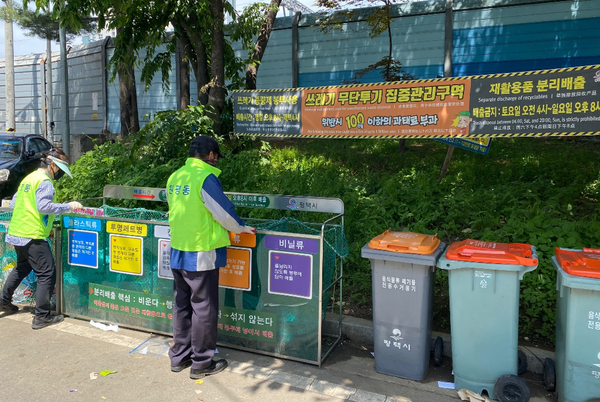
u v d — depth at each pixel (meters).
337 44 13.17
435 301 4.79
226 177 7.56
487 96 5.54
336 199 4.44
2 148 10.35
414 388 3.64
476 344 3.47
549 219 5.13
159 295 4.49
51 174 4.88
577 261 3.26
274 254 4.00
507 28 11.34
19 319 4.96
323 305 4.19
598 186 6.57
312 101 6.64
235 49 14.34
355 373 3.87
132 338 4.49
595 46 10.58
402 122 6.06
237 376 3.78
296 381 3.71
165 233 4.38
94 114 19.11
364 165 8.45
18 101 22.58
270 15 9.62
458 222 5.92
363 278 5.25
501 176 7.26
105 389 3.56
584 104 5.09
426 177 7.15
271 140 11.41
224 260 3.80
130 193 5.54
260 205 4.80
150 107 17.03
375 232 5.80
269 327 4.10
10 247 5.28
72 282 4.93
